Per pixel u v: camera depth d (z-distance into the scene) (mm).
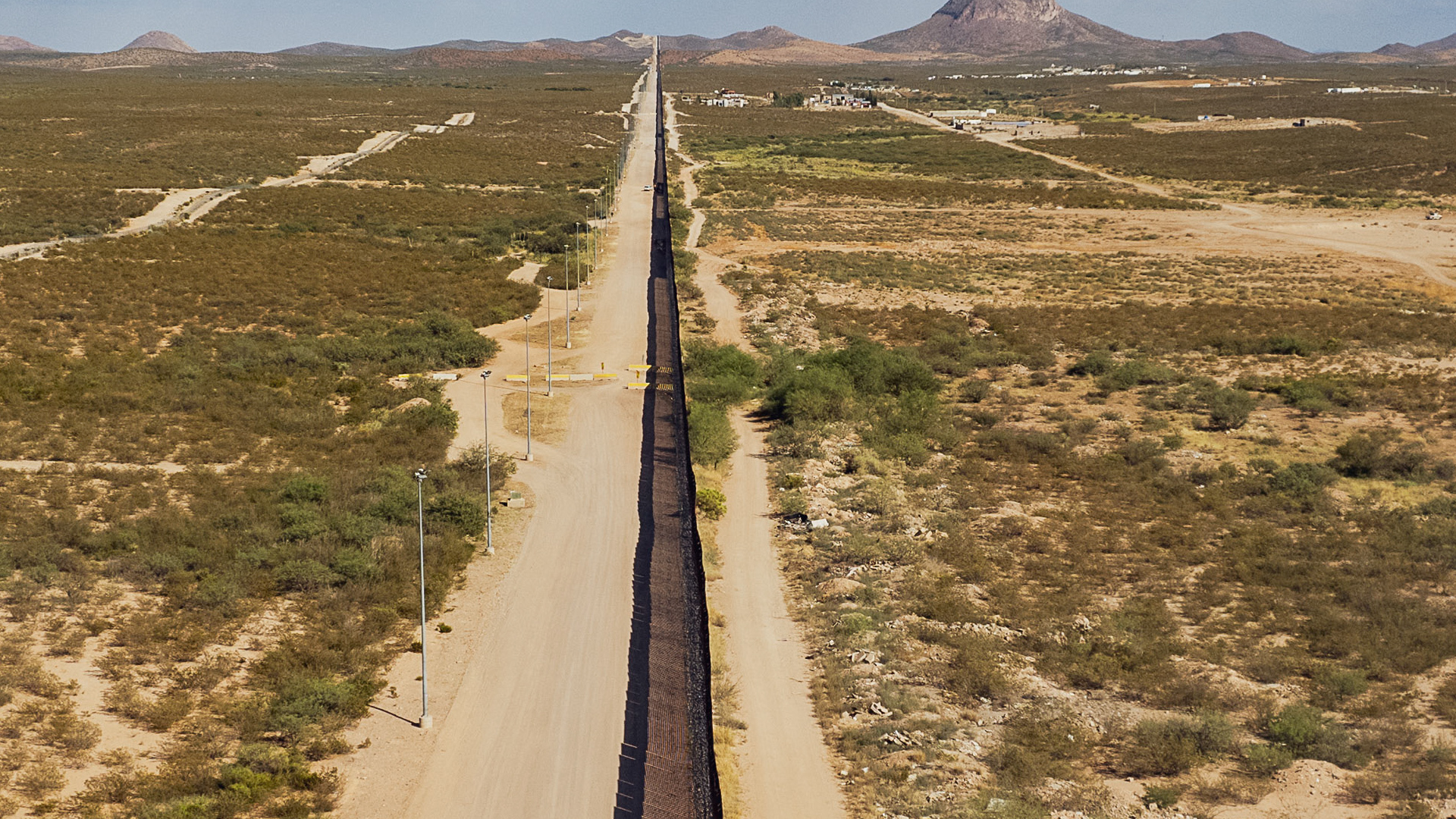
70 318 75312
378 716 30578
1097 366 70312
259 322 77750
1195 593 37781
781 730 29578
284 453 52344
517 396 62500
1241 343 75938
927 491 48594
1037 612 36250
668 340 75125
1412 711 29797
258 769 27484
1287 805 25344
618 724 30234
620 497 47312
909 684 31875
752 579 39438
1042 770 27031
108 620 35125
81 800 25719
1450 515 44938
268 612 36406
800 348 75312
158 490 46531
